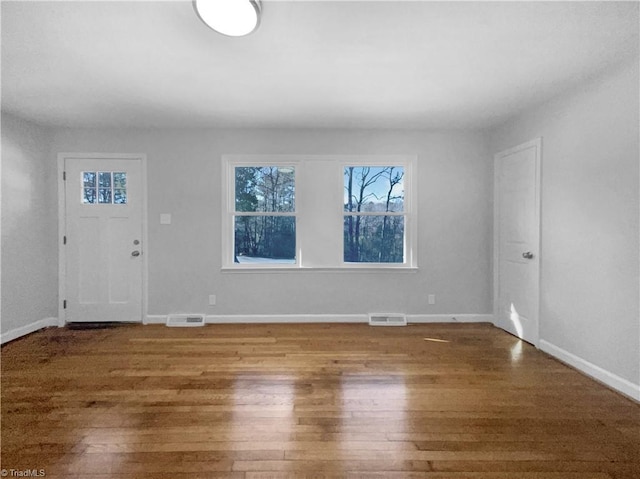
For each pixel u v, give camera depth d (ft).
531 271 10.32
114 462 5.13
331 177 12.58
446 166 12.55
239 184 12.84
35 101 9.57
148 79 8.20
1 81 8.27
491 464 5.11
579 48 6.76
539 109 9.88
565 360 8.89
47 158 11.98
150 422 6.15
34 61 7.27
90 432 5.85
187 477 4.85
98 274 12.34
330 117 11.09
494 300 12.28
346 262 12.96
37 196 11.62
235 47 6.75
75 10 5.56
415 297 12.69
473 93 9.07
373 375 8.13
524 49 6.81
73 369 8.43
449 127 12.17
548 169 9.52
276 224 12.94
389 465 5.10
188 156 12.34
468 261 12.66
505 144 11.59
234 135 12.39
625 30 6.12
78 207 12.19
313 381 7.80
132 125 11.87
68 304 12.26
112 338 10.78
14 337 10.69
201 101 9.65
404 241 12.96
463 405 6.77
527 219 10.50
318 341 10.53
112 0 5.31
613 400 6.97
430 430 5.95
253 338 10.81
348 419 6.28
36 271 11.59
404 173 12.84
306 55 7.08
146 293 12.37
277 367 8.59
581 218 8.39
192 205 12.39
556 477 4.86
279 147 12.44
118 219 12.32
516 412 6.53
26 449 5.40
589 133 8.13
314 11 5.60
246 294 12.57
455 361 9.00
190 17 5.78
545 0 5.33
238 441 5.64
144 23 5.94
